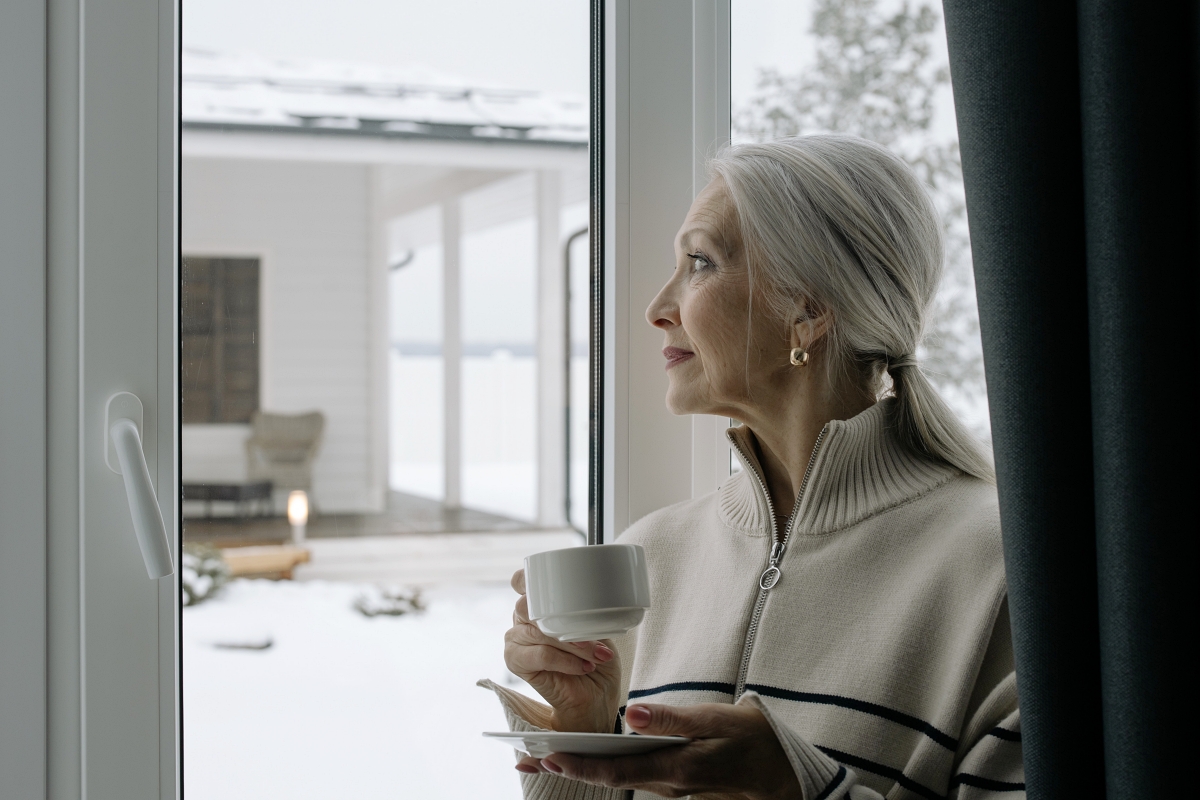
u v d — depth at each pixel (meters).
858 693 0.70
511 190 7.64
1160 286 0.52
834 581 0.75
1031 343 0.56
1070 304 0.56
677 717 0.57
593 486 1.01
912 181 0.81
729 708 0.60
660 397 0.97
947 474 0.79
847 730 0.69
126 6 0.80
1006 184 0.56
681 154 0.97
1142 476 0.52
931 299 0.82
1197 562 0.52
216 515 6.62
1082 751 0.56
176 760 0.81
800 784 0.57
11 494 0.76
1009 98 0.56
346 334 7.33
